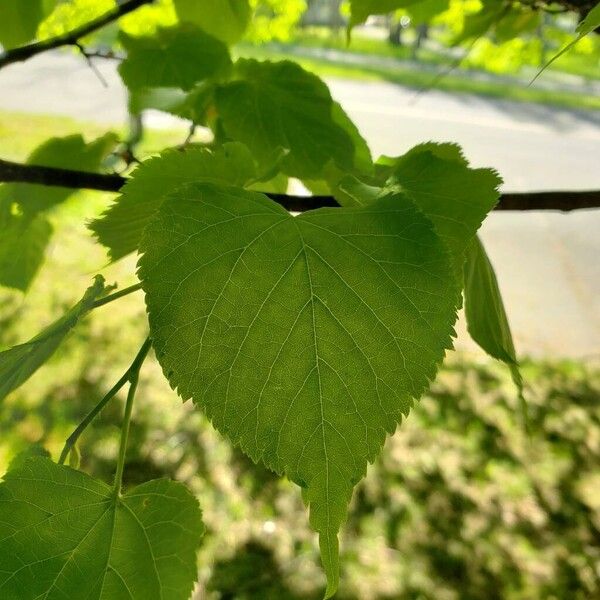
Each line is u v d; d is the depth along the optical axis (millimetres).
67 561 130
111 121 1872
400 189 152
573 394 936
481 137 2236
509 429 846
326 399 111
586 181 1892
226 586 610
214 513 683
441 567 648
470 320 193
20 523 130
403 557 655
